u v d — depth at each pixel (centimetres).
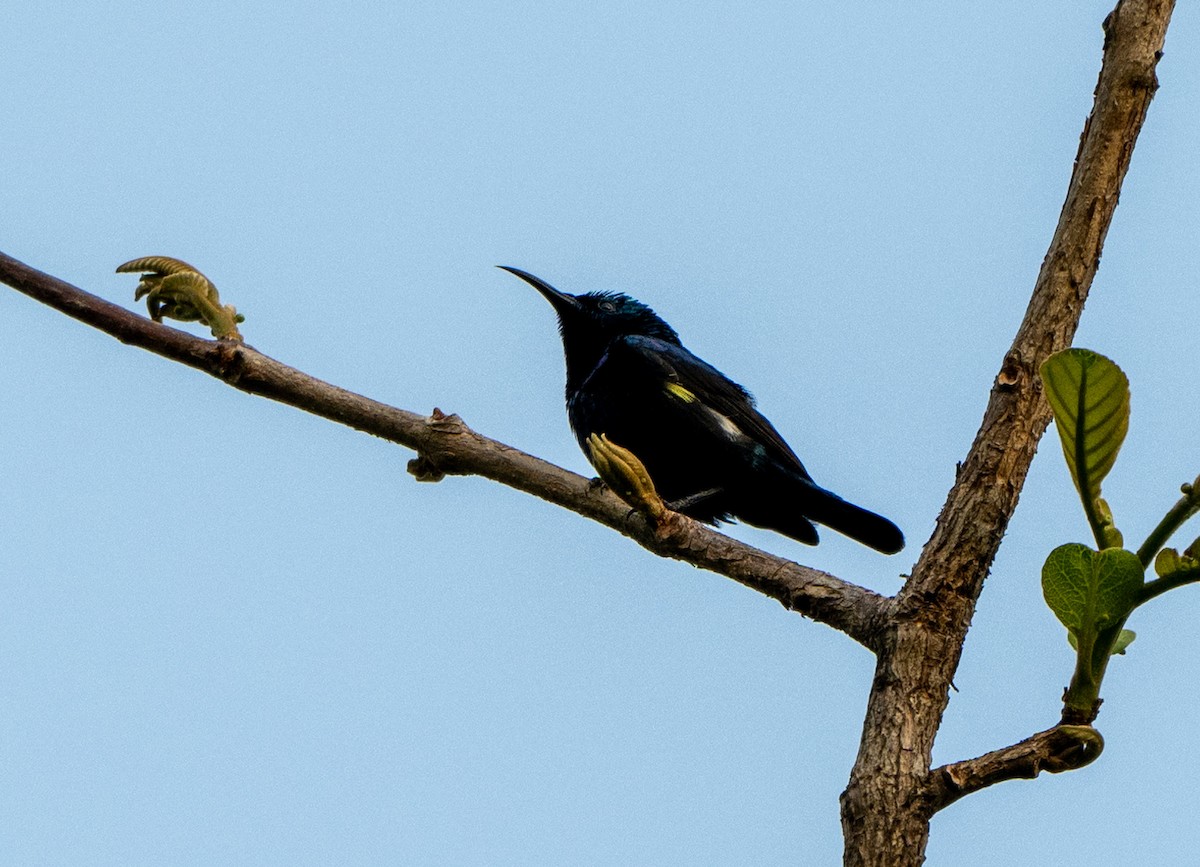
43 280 610
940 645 514
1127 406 430
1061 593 443
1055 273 545
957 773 465
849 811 479
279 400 629
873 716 504
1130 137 545
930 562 530
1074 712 456
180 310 636
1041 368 432
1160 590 431
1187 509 434
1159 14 547
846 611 557
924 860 466
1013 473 533
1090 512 453
